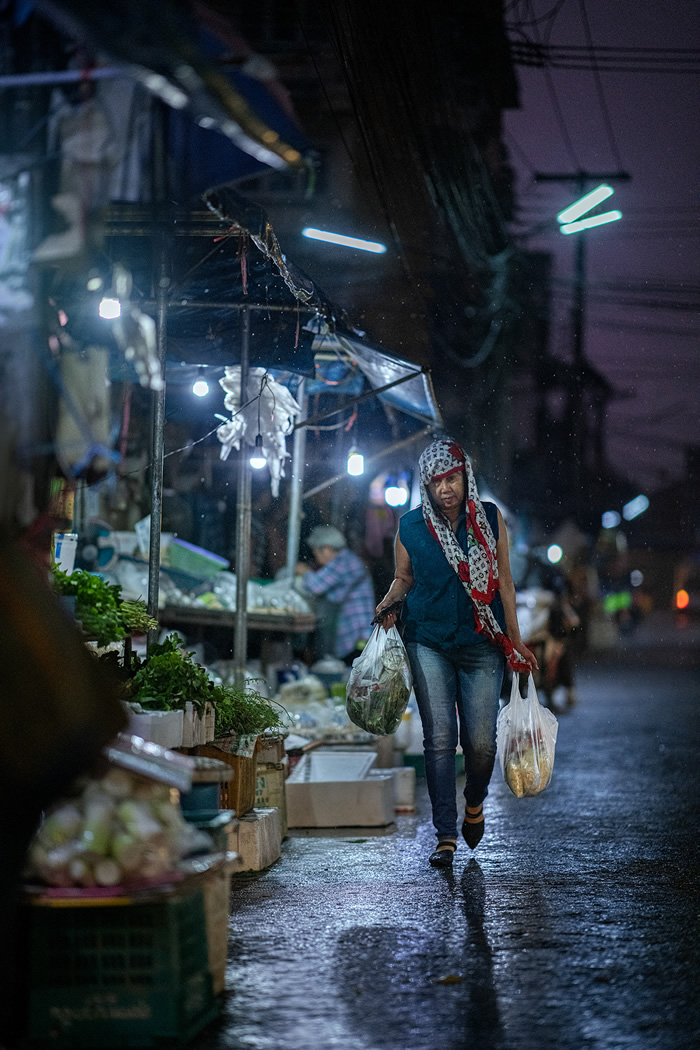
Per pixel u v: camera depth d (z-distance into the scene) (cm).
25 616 348
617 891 631
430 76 1680
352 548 1570
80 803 399
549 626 1834
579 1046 404
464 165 1884
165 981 392
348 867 694
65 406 476
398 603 710
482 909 590
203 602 1089
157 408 738
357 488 1548
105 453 489
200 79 372
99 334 576
